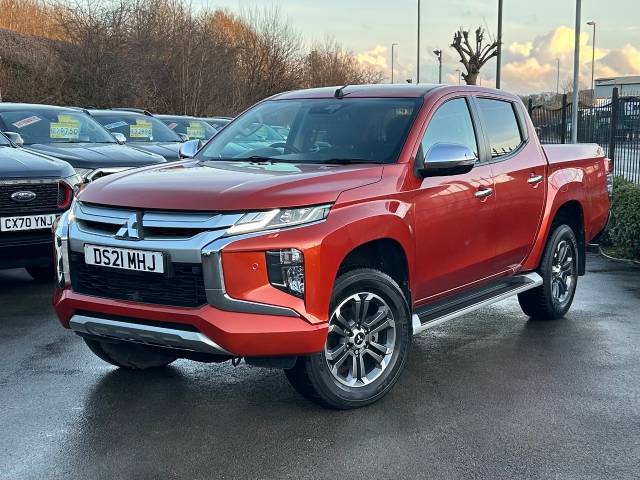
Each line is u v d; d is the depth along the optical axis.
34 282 7.83
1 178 6.76
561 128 16.73
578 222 6.68
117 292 4.14
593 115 14.18
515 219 5.70
